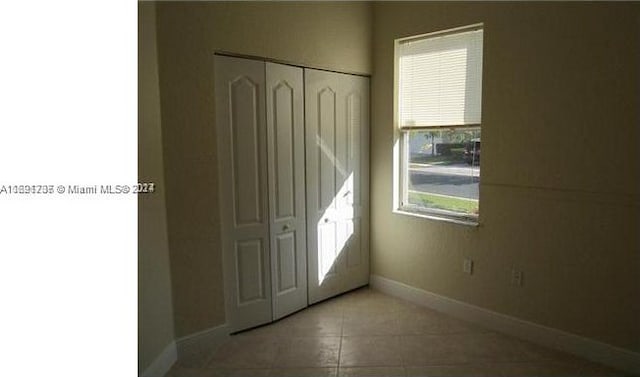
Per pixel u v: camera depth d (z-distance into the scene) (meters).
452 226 3.16
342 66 3.35
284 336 2.90
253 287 2.99
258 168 2.93
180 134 2.51
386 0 3.42
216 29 2.61
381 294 3.68
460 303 3.16
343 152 3.49
